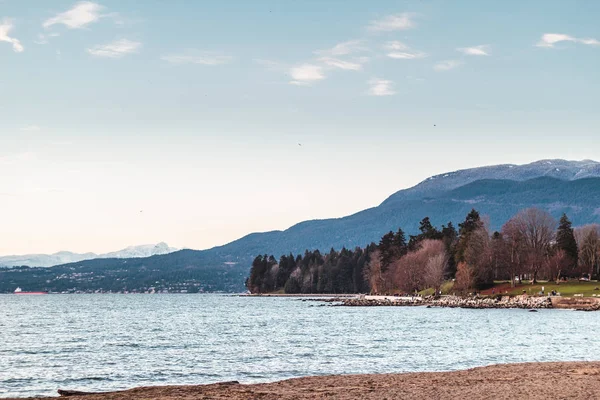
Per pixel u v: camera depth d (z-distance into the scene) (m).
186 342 87.25
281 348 77.62
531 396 36.84
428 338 89.25
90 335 102.38
